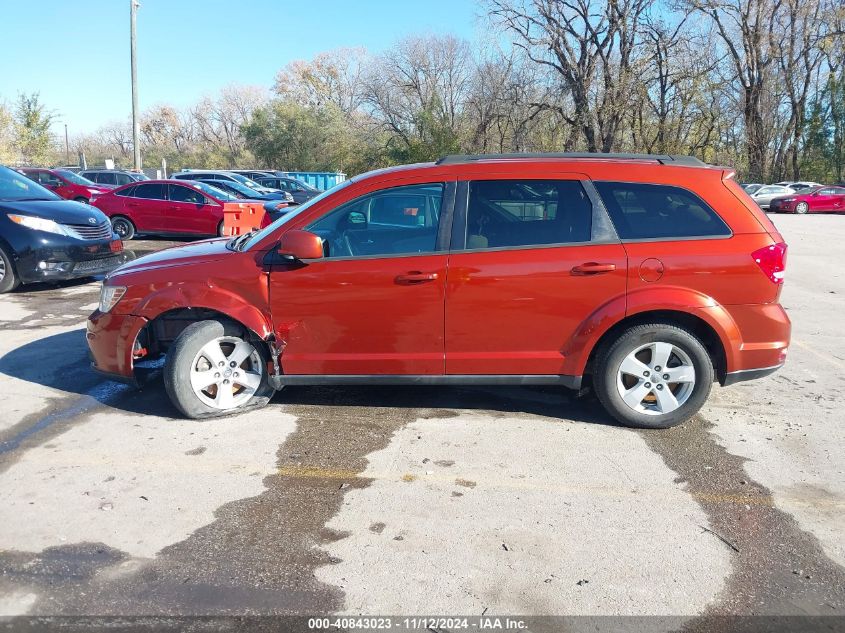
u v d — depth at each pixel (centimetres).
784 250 421
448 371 435
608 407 439
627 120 3466
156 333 473
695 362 426
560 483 369
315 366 440
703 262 414
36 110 3778
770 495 358
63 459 394
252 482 368
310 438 426
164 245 1455
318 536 317
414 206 434
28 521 326
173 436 428
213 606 268
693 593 278
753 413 475
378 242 435
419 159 3791
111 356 461
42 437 425
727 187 425
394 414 467
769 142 4341
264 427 443
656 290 414
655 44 3272
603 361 431
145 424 447
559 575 288
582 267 414
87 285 961
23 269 857
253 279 433
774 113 4334
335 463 392
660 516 336
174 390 443
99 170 2472
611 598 274
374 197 436
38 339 661
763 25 3778
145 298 445
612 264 414
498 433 435
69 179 1939
